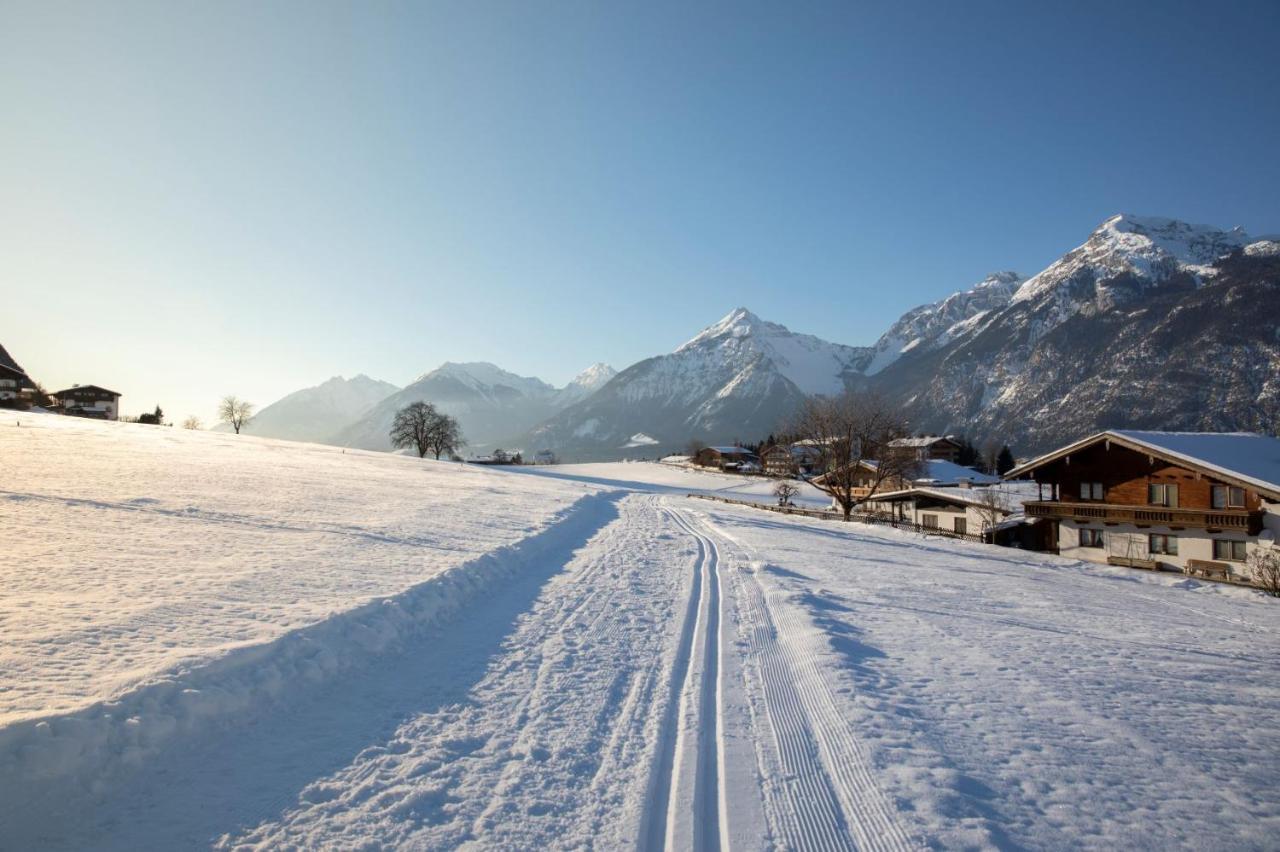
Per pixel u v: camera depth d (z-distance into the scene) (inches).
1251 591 764.6
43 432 1282.0
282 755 210.2
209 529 522.9
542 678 297.9
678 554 732.0
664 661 335.6
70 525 481.4
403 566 456.4
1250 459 1136.2
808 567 689.0
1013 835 185.5
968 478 2810.0
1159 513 1151.0
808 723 261.6
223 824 170.6
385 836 169.9
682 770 217.6
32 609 286.0
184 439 1684.3
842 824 188.5
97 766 181.2
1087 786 219.0
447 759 215.6
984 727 267.4
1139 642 442.6
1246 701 319.6
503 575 514.3
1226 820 199.0
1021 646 406.9
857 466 1843.0
